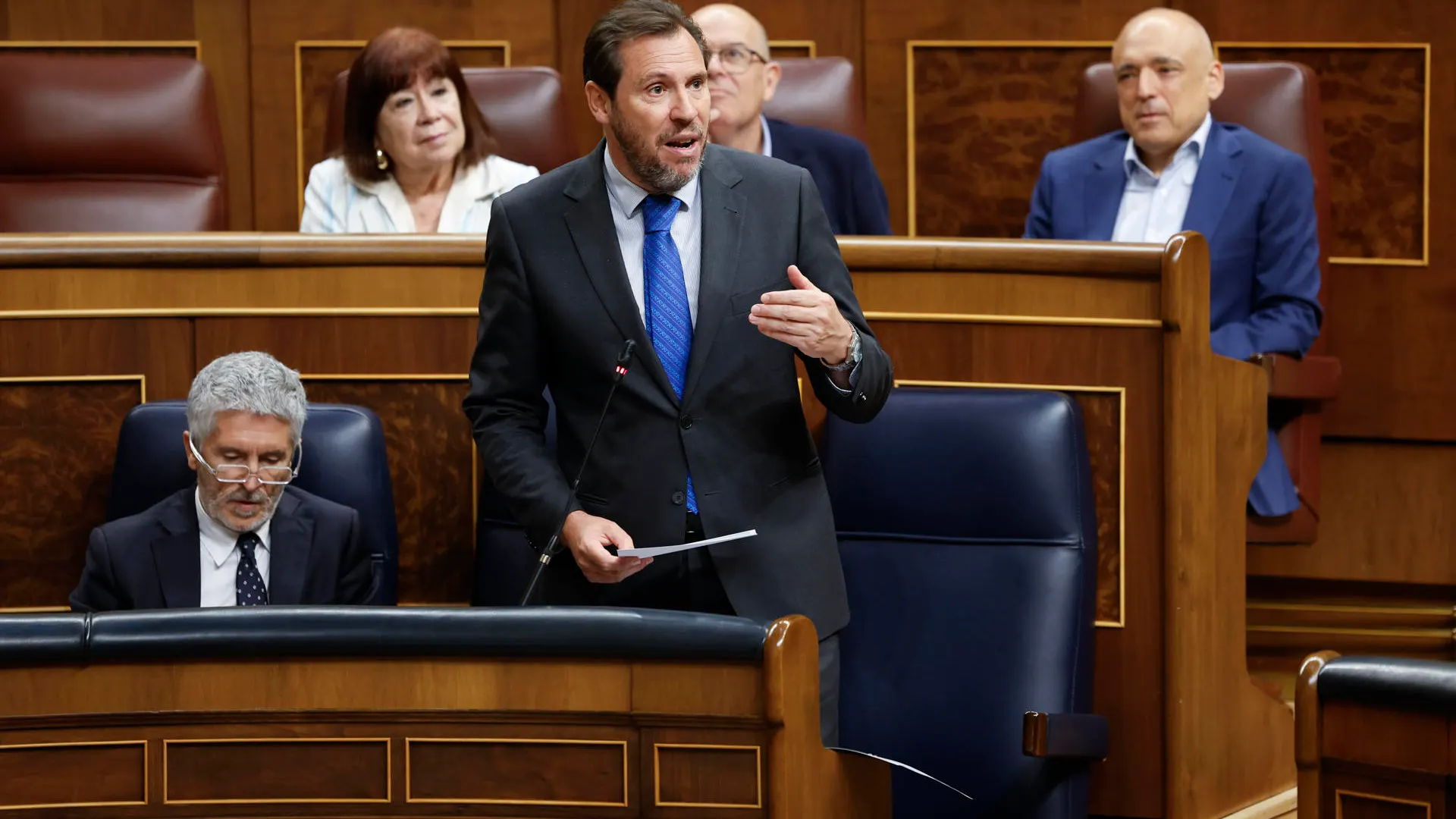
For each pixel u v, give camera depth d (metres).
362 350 7.66
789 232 5.91
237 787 5.37
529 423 6.05
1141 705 7.16
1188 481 7.09
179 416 7.08
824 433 7.17
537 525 5.79
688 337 5.88
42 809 5.36
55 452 7.71
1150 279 7.10
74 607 6.67
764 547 5.80
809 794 5.18
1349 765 5.05
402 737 5.34
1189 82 9.26
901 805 6.79
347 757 5.36
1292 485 8.83
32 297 7.66
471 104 9.23
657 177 5.71
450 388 7.66
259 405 6.52
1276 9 11.13
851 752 5.44
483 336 6.05
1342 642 10.14
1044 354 7.25
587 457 5.73
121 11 11.82
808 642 5.17
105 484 7.70
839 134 9.93
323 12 11.77
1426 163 10.90
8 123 9.95
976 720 6.69
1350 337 11.05
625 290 5.82
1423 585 10.94
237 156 11.88
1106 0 11.37
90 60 10.16
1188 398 7.07
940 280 7.35
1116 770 7.19
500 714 5.30
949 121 11.63
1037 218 9.84
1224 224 9.12
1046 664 6.63
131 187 9.99
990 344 7.31
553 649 5.23
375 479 7.05
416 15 11.76
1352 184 11.05
